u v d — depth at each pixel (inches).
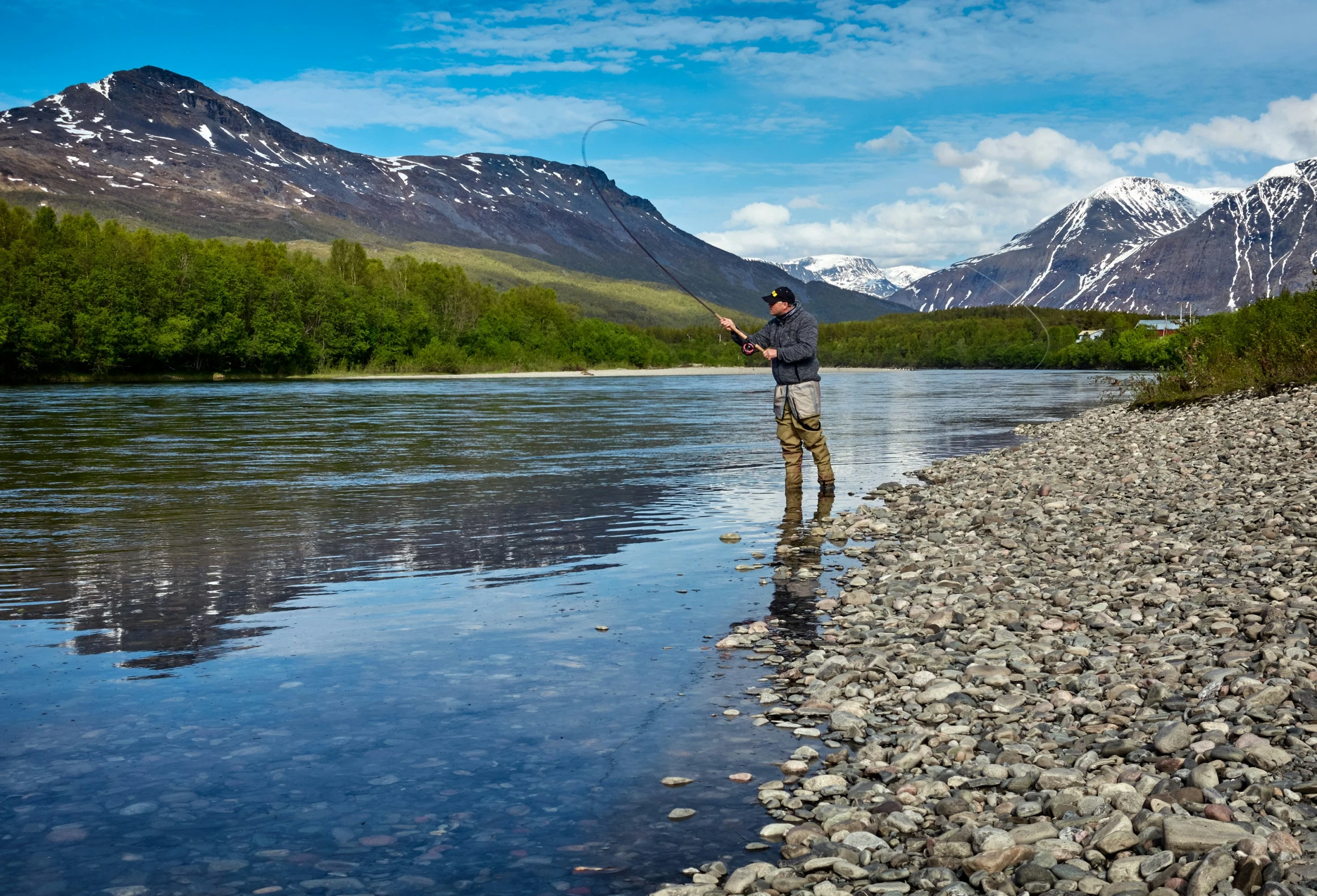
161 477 570.3
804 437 487.2
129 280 3457.2
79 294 3238.2
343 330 4261.8
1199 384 962.1
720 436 900.0
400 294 4849.9
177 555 336.5
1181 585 272.5
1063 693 189.8
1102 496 446.6
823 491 493.7
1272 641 209.6
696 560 334.0
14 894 116.5
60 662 212.5
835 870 124.4
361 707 185.6
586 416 1244.5
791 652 227.3
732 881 120.3
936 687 193.6
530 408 1466.5
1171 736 159.0
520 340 5280.5
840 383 2972.4
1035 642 229.3
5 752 161.5
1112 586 279.0
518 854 129.6
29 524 399.2
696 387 2642.7
